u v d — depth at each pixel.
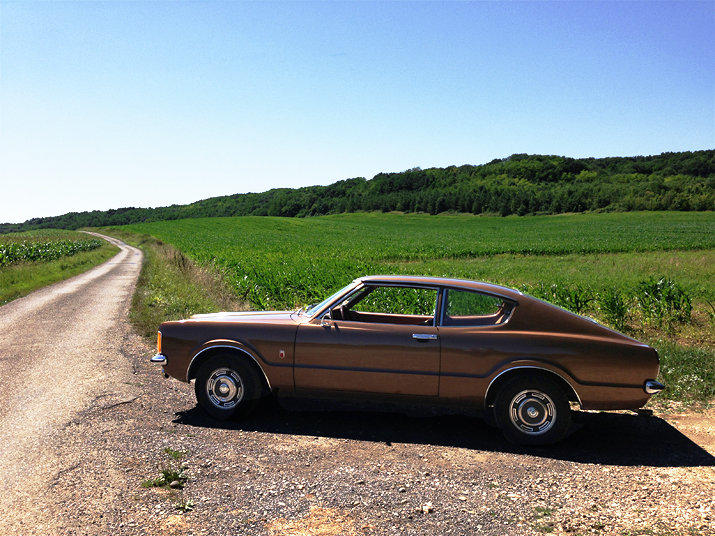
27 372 6.49
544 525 2.98
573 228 83.69
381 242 55.09
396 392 4.52
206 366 4.81
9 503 3.11
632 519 3.07
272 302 13.67
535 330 4.38
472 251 36.09
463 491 3.42
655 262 24.19
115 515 2.98
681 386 6.01
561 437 4.27
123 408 5.06
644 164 193.50
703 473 3.79
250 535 2.79
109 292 16.55
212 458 3.89
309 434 4.50
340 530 2.87
